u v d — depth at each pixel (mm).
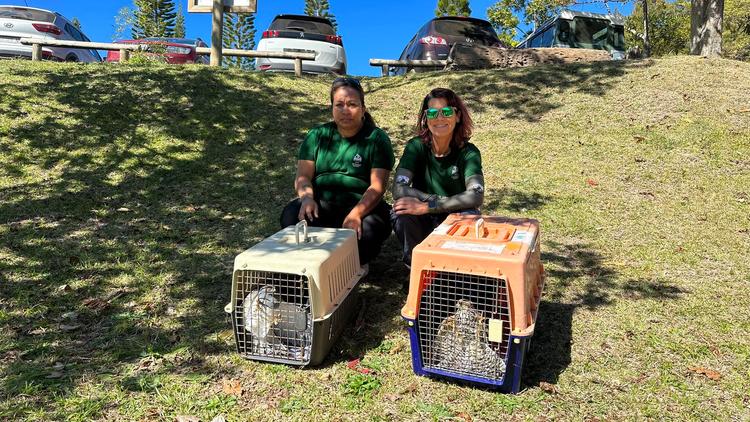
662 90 7328
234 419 2246
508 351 2361
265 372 2592
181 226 4422
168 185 5180
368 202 3244
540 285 2887
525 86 7906
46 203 4570
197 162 5676
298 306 2617
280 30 10281
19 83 6902
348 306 2893
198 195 5031
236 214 4719
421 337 2590
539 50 9375
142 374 2533
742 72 7730
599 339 2943
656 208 4883
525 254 2367
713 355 2795
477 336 2461
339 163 3418
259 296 2605
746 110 6648
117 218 4469
